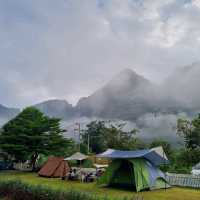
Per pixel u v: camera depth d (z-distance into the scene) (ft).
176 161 143.43
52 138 122.11
